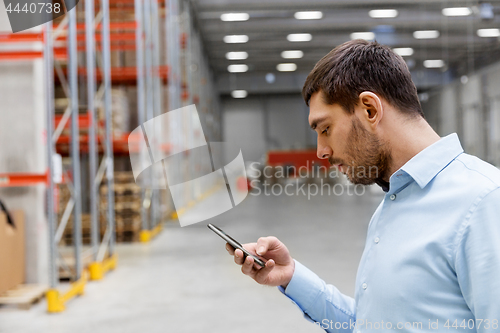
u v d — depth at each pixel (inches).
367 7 708.7
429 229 35.0
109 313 171.2
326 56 41.3
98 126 295.3
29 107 202.8
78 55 325.7
